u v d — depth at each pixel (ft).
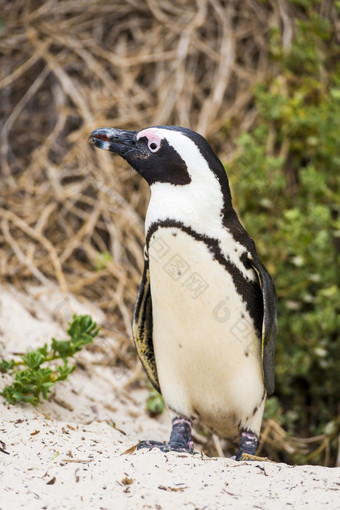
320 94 54.24
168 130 28.27
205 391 29.37
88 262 50.08
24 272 47.11
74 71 56.90
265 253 46.60
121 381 41.65
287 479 23.81
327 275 45.24
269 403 42.34
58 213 51.21
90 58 56.49
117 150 29.09
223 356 28.30
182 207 27.48
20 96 56.80
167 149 27.99
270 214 49.29
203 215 27.50
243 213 48.57
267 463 25.39
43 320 43.60
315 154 51.47
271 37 55.72
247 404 29.40
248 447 29.66
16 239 49.39
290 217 45.70
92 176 52.16
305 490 22.81
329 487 23.20
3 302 43.42
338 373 44.70
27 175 52.80
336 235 45.70
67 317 44.75
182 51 55.93
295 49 54.24
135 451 26.43
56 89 56.03
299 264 45.32
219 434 32.32
